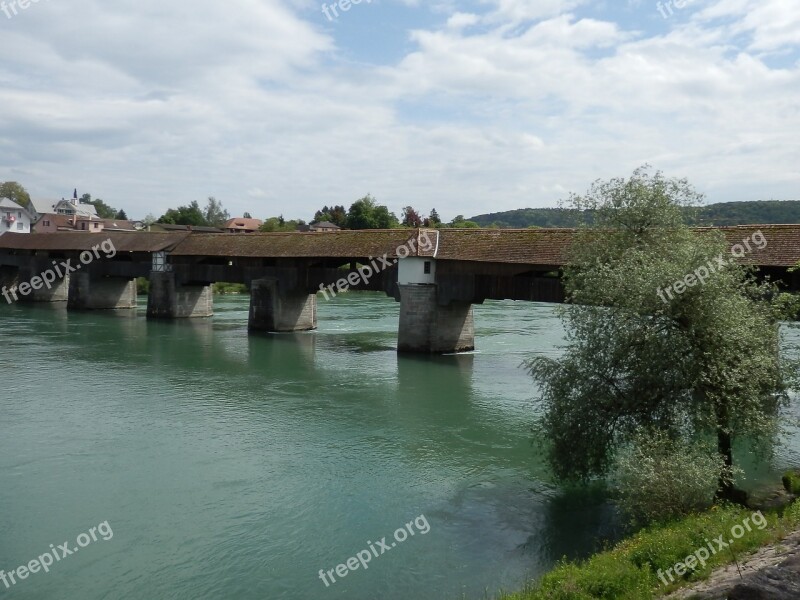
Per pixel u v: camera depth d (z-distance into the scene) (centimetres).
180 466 1487
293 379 2445
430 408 2025
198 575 1014
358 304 5550
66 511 1239
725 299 1127
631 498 1066
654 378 1143
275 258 3722
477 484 1392
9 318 4181
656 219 1294
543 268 2583
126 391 2219
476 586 976
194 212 11825
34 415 1892
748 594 661
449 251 2911
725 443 1173
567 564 963
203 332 3672
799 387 1184
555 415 1237
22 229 8000
